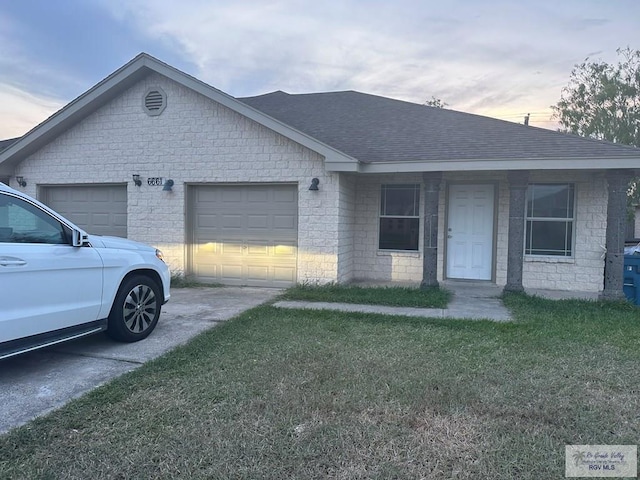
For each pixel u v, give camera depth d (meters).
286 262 9.66
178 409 3.55
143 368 4.45
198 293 8.93
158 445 3.00
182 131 9.95
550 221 10.05
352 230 10.78
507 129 10.10
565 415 3.46
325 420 3.37
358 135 10.55
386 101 13.28
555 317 6.80
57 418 3.38
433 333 5.85
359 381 4.13
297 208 9.54
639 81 24.39
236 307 7.50
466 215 10.49
